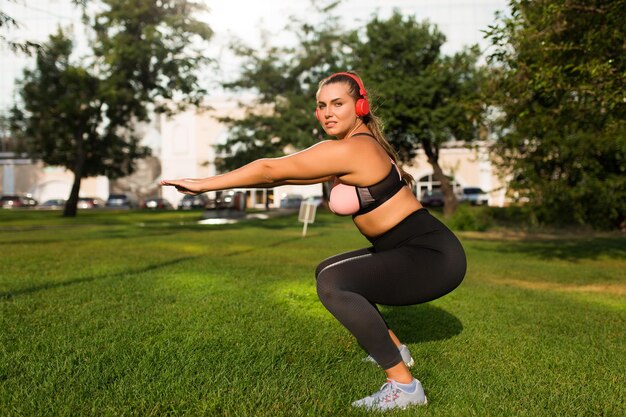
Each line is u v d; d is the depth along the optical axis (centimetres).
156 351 343
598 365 346
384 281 259
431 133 2425
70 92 2850
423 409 261
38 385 280
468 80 2350
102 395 268
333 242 1395
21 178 5494
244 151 3019
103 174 3428
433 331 430
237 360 326
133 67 2441
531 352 372
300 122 2892
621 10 741
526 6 872
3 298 519
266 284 636
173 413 250
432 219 269
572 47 793
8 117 3125
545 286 762
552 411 260
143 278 668
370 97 295
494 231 2028
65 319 434
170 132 5075
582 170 1759
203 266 811
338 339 390
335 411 259
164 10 2312
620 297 647
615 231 1969
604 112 934
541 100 1075
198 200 4759
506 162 1852
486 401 274
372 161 254
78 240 1351
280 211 3703
